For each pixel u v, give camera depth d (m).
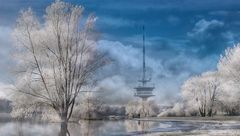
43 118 37.88
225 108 134.38
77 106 42.59
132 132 63.53
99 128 75.75
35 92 36.84
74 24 36.78
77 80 37.06
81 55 37.00
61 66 36.62
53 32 36.47
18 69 36.78
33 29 36.56
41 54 36.56
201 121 102.06
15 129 67.12
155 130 68.75
